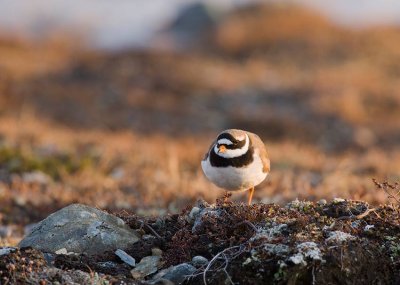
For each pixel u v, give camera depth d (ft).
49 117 73.00
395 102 80.48
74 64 93.04
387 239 22.52
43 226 25.13
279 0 118.32
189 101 81.25
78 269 22.47
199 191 38.78
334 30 108.37
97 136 60.23
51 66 93.40
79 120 73.56
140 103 79.10
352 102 78.13
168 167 47.91
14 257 21.66
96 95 81.51
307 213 24.39
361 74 90.07
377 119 76.07
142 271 22.82
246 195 37.63
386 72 93.35
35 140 55.11
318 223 23.30
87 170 47.03
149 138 64.54
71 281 21.09
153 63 93.71
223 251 21.85
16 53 100.07
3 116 69.56
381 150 64.90
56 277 21.09
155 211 34.42
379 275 21.31
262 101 81.61
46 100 78.13
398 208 24.39
